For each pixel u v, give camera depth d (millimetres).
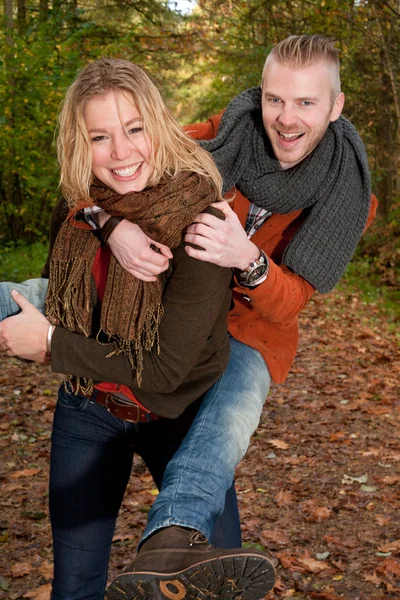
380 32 12844
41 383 7180
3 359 7766
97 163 2051
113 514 2408
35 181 13641
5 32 12992
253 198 2529
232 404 2238
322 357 8711
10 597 3914
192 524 1929
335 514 4805
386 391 7371
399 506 4883
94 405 2344
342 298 12094
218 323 2234
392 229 14703
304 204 2508
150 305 2078
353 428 6363
